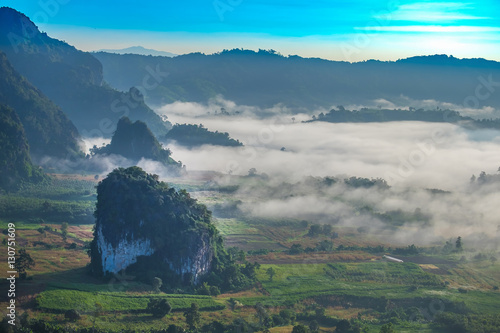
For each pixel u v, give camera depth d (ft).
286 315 572.10
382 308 626.64
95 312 519.19
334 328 562.66
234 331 517.96
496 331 552.41
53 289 557.74
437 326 572.92
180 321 536.42
